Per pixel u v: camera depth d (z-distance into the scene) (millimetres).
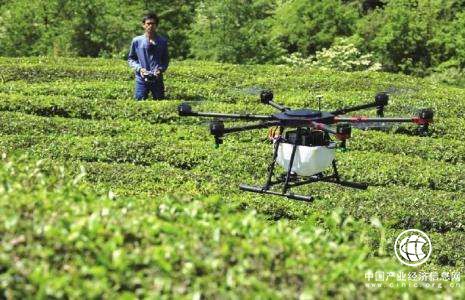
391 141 32656
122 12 55938
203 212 15250
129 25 55094
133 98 38719
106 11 55469
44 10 55250
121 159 29578
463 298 13648
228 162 29078
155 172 27297
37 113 35188
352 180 28375
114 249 12734
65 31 55094
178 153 29781
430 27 61625
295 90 41906
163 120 34812
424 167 29688
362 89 42688
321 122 17688
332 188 26734
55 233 12766
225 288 12273
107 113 34938
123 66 45375
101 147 29859
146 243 13211
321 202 25469
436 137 35469
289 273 12852
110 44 55594
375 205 25547
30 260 12242
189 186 26078
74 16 55219
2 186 14805
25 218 13492
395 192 26875
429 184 28656
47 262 12320
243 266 12703
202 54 56281
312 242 14422
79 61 47406
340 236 15273
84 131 32250
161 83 37219
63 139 30500
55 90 38500
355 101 38312
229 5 54875
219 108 35594
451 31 61000
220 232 14016
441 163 30672
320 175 19219
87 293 11688
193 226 14250
